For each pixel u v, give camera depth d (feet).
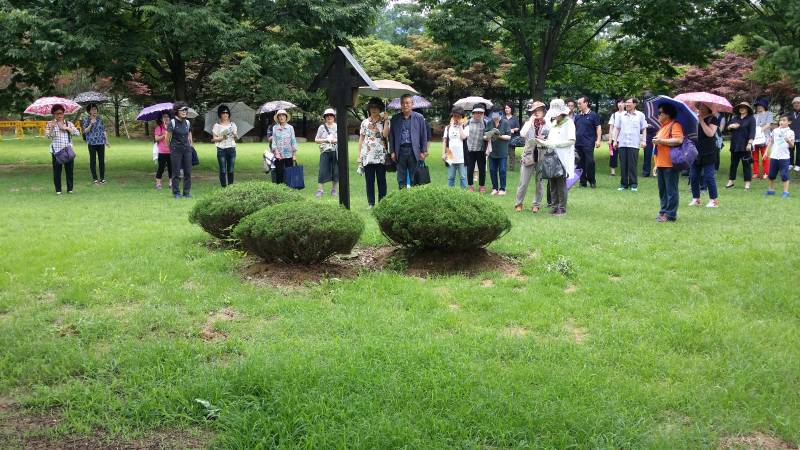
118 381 12.97
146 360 13.93
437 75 156.15
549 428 11.41
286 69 58.80
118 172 61.36
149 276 20.74
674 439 11.16
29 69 60.54
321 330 16.14
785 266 22.13
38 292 19.25
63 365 13.69
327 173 42.88
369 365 13.67
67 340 15.23
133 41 55.06
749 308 18.17
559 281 20.63
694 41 67.36
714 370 13.99
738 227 29.60
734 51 118.73
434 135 163.94
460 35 66.80
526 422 11.50
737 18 63.46
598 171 63.31
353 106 24.80
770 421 12.04
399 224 21.91
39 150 92.94
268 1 58.13
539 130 34.47
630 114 45.50
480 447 10.79
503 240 26.11
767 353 14.88
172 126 42.06
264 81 58.13
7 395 12.75
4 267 21.77
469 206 21.94
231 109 64.18
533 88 72.23
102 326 16.06
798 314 17.66
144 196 43.50
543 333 16.39
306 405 11.77
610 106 164.96
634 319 17.29
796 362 14.43
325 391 12.38
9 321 16.60
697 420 11.96
